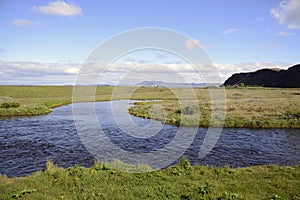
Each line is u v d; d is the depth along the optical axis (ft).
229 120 95.91
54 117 120.98
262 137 75.82
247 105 133.69
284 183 31.68
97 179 33.53
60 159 54.24
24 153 59.21
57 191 29.43
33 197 27.55
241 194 27.94
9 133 83.56
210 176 35.81
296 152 59.41
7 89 246.06
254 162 51.44
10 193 29.25
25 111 131.44
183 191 29.17
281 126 91.35
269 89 301.02
